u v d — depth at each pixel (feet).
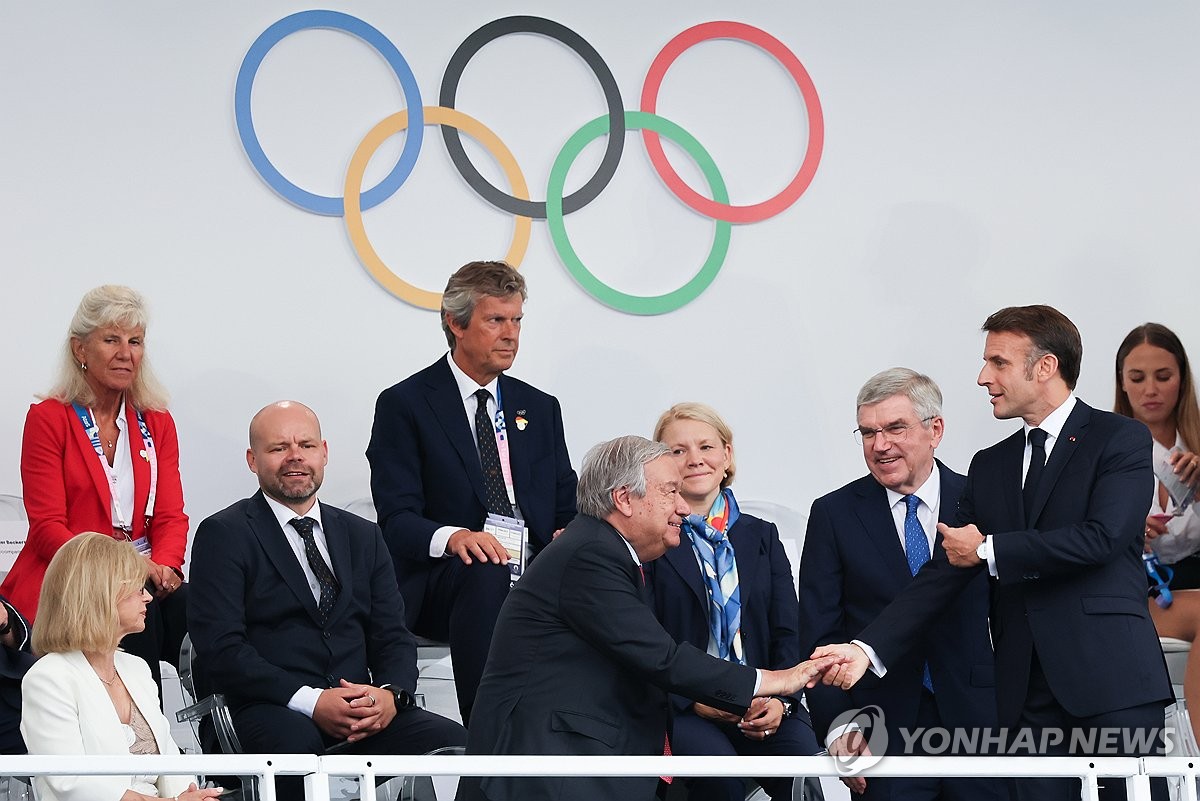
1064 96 80.74
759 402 76.38
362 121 72.79
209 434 69.31
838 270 77.87
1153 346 75.15
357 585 55.42
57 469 60.18
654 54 76.95
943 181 79.25
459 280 62.39
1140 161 81.15
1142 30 81.76
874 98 79.05
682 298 75.56
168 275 69.56
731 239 76.89
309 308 71.26
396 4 73.72
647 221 76.13
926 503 54.44
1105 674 45.80
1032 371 48.39
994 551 46.32
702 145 76.89
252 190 70.95
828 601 54.13
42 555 59.26
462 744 51.98
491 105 74.69
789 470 76.38
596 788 42.80
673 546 45.57
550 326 74.23
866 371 77.66
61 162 68.69
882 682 52.44
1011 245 79.51
